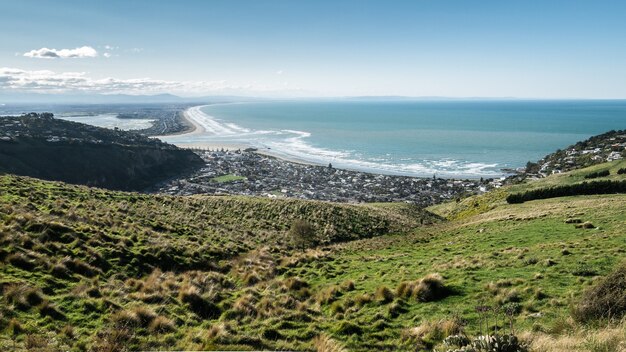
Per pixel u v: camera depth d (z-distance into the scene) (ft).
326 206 196.24
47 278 49.39
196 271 71.97
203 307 49.49
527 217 134.00
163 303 48.39
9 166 422.00
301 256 95.61
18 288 42.68
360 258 93.91
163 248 81.20
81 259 62.90
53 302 43.50
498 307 41.19
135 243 80.89
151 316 42.75
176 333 40.50
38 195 108.78
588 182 197.77
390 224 189.06
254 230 144.66
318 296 57.82
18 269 50.16
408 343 38.06
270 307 50.52
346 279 70.85
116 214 108.47
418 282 53.88
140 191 471.62
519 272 57.00
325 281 71.67
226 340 39.04
